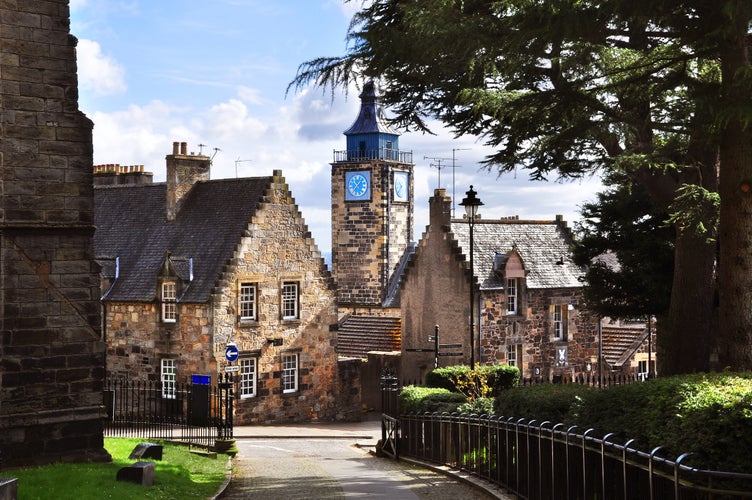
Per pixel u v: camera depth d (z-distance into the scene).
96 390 20.27
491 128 22.56
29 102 19.44
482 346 47.44
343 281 82.56
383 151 87.94
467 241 49.38
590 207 35.00
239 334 44.22
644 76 19.19
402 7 20.41
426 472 22.75
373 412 51.22
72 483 16.33
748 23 16.58
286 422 46.12
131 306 45.69
